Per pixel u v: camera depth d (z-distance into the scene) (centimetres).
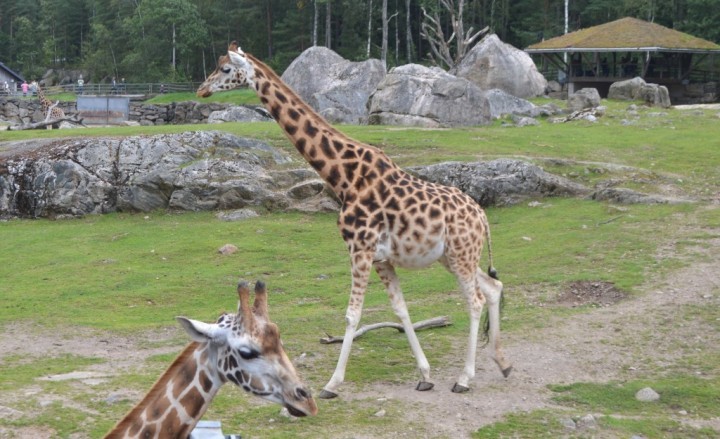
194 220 1842
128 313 1266
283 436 769
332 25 6994
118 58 7919
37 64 9106
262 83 938
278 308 1264
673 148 2183
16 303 1314
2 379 922
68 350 1073
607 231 1544
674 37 4081
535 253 1450
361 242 884
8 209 1973
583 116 2684
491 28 6462
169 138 2027
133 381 911
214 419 805
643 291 1221
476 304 915
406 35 6806
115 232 1773
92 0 8962
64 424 774
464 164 1852
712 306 1145
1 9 10100
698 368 955
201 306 1297
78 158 1992
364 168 898
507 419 814
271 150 2062
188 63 7338
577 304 1204
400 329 1127
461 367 980
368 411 838
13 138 2319
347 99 3125
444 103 2539
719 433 778
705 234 1475
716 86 4316
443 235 890
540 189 1828
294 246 1623
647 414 832
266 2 7062
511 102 2844
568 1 6253
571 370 960
